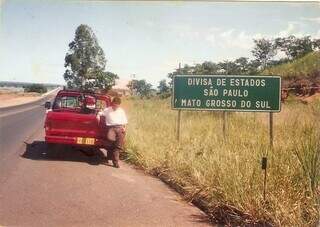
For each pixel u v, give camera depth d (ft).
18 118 71.46
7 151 34.88
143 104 39.81
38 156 32.83
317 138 23.36
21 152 34.53
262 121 33.73
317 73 39.65
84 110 33.63
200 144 29.58
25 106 101.19
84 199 22.54
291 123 30.71
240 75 30.40
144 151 31.27
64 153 33.86
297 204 19.47
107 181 26.07
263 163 20.22
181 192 24.32
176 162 27.27
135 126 37.32
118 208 21.43
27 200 22.11
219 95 30.73
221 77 30.66
